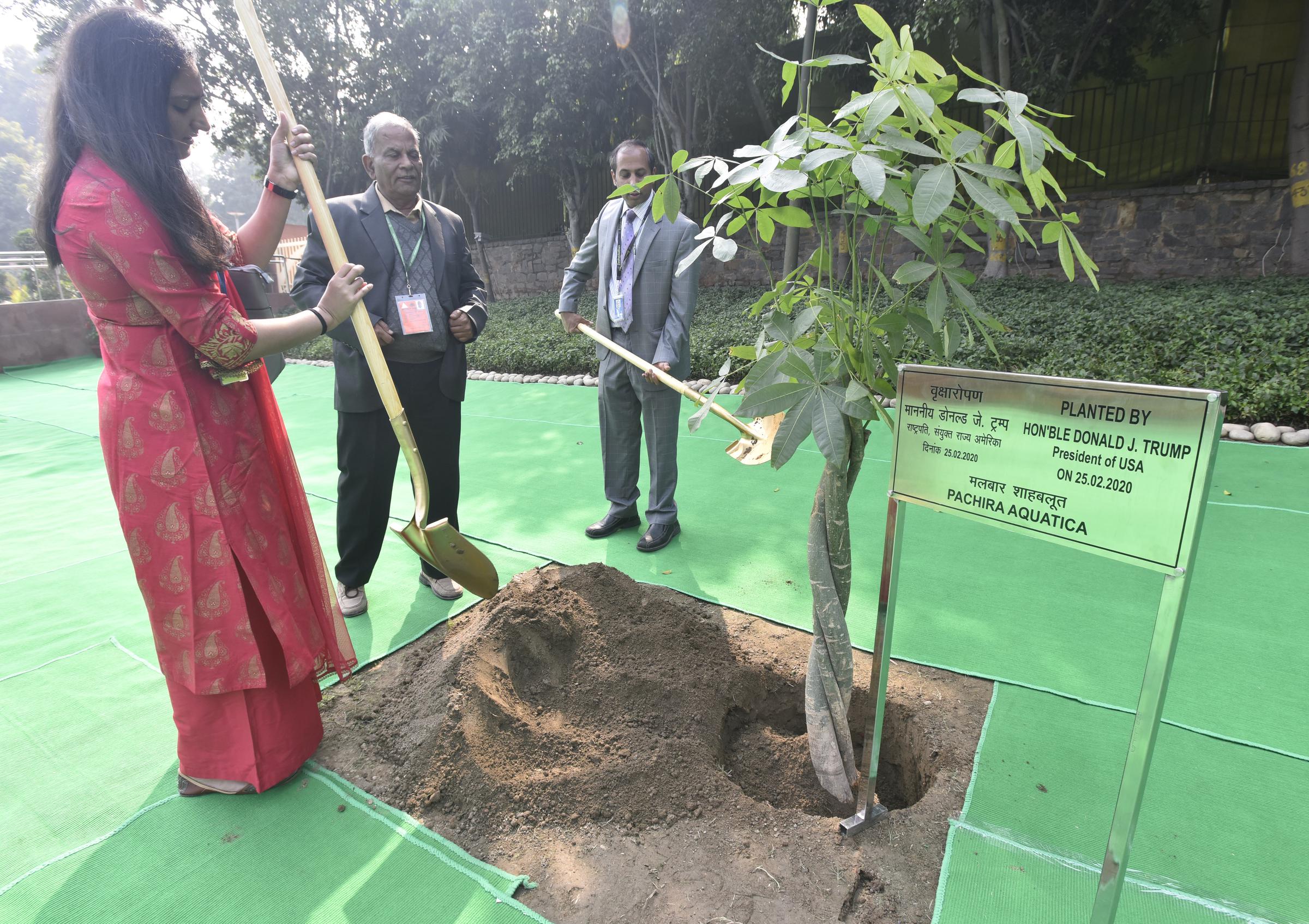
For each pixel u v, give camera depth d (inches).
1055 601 118.3
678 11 390.6
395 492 188.2
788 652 104.3
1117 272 403.2
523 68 482.0
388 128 111.3
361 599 124.2
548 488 184.5
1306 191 346.3
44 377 398.0
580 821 76.2
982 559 133.9
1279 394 188.9
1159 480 43.4
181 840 76.1
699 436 218.4
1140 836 72.5
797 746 89.0
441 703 86.0
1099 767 81.4
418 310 114.7
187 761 80.9
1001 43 361.7
